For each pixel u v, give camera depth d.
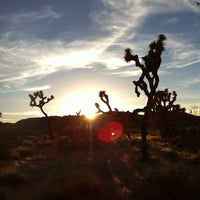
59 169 19.47
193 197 10.59
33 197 11.44
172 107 36.31
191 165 17.55
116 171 17.77
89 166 19.73
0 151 25.03
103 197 11.78
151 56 20.50
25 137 46.12
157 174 12.27
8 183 14.91
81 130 38.94
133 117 23.84
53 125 62.78
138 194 11.35
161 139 33.75
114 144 31.14
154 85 20.89
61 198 11.53
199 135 27.05
